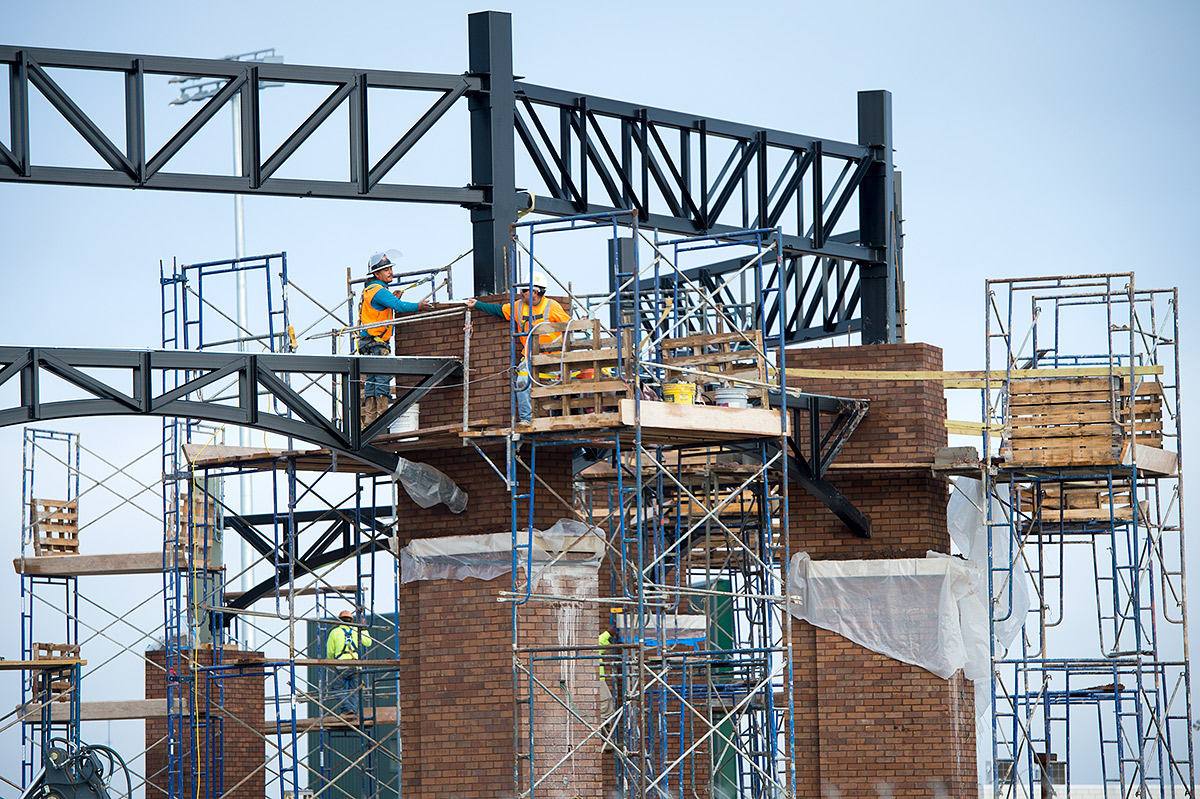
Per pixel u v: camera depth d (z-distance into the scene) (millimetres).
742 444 43312
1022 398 42875
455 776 40312
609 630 46594
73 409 35688
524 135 41750
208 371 37469
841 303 51719
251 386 37969
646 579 48750
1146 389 43844
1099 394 42344
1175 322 43469
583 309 38000
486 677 40312
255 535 55094
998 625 47219
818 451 43688
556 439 38219
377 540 52125
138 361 36562
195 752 52406
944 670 44438
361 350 41656
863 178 48188
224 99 38000
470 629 40688
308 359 38750
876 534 45500
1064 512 48219
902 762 44438
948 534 46500
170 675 48594
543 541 40375
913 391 44844
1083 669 45031
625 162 43750
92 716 53500
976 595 45219
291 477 44125
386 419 39688
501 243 40719
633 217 36969
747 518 51594
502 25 41281
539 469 40844
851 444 45188
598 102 43031
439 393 40594
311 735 64250
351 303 45531
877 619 45094
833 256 47312
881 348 45250
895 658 44875
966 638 45188
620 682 45812
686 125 44656
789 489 46594
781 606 40219
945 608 44625
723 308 41938
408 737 41500
